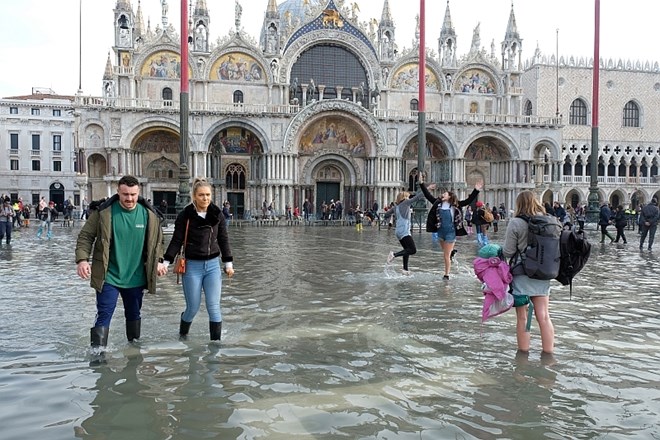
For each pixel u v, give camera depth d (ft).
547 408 20.92
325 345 29.66
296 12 261.03
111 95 214.69
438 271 60.80
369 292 46.50
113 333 31.81
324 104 205.46
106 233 27.53
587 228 150.10
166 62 206.69
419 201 139.74
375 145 213.05
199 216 29.55
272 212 198.59
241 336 31.45
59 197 310.65
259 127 203.62
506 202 228.02
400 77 227.61
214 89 209.77
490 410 20.71
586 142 281.33
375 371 25.27
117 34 200.23
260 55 212.23
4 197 95.09
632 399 21.88
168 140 206.08
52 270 61.05
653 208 87.30
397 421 19.71
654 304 41.65
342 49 222.69
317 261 71.05
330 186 224.33
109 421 19.62
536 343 30.09
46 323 34.53
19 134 303.48
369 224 196.44
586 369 25.61
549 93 279.90
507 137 223.71
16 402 21.35
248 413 20.39
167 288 48.19
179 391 22.62
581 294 45.93
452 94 228.63
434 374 24.85
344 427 19.20
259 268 63.31
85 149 192.24
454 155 219.82
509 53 232.12
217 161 210.59
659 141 289.74
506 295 28.04
